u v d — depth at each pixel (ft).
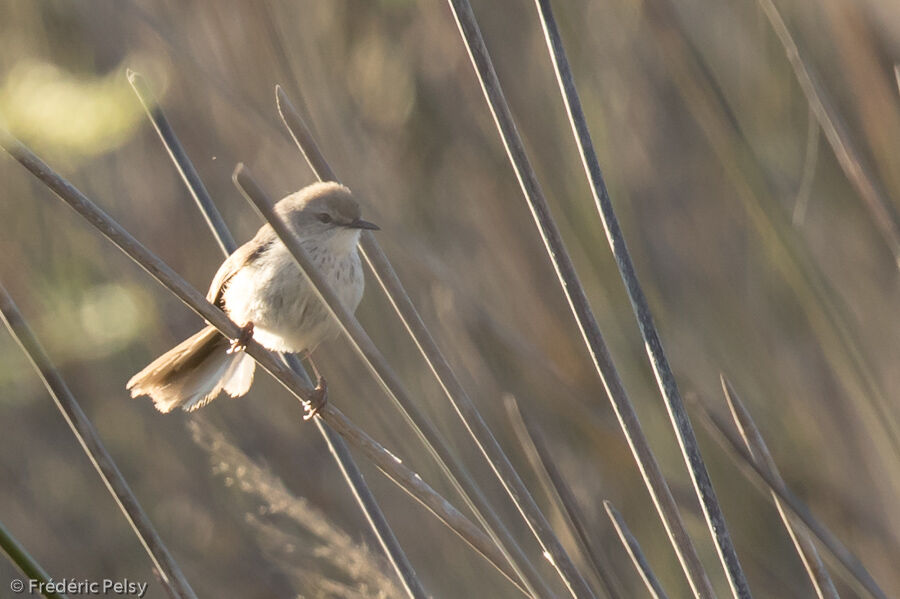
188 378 26.66
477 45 19.36
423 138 37.27
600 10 36.88
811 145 30.12
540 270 35.55
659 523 32.60
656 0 30.30
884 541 30.99
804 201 30.27
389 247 36.29
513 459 34.06
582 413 32.83
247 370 27.35
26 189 39.22
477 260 36.45
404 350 36.24
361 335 17.83
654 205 36.68
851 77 29.45
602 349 19.49
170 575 21.16
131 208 39.45
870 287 33.47
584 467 33.40
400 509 35.60
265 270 26.61
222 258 39.63
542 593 18.34
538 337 34.65
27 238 39.06
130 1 33.01
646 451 19.39
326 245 26.81
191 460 39.34
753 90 35.35
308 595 29.60
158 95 36.91
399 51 37.52
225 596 35.45
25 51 36.42
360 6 37.58
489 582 34.06
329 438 23.62
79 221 39.29
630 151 36.88
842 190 34.65
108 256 39.47
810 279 30.04
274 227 17.10
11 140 18.95
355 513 36.06
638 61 36.81
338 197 26.99
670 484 31.50
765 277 36.29
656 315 34.88
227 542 36.78
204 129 38.29
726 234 37.01
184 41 36.94
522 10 37.14
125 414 40.16
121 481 21.15
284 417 38.75
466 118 37.01
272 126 33.01
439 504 20.57
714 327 35.50
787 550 33.22
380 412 35.70
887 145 28.50
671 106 37.11
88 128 29.91
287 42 36.83
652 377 33.37
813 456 33.19
